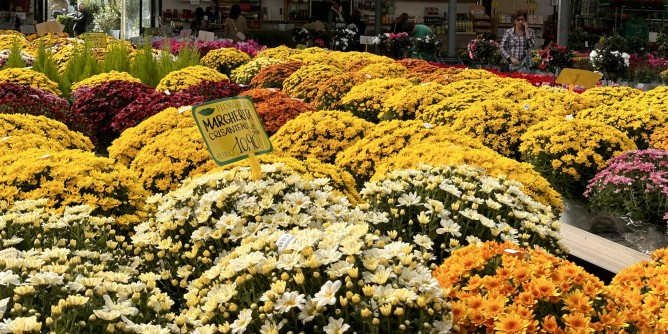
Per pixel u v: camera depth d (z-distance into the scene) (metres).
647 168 5.23
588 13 24.06
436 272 2.82
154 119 5.69
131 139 5.61
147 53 11.65
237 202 3.38
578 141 6.00
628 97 8.61
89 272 2.92
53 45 16.02
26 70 9.66
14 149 5.04
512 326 2.41
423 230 3.25
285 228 3.27
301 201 3.38
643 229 5.14
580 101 8.34
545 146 6.06
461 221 3.35
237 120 3.84
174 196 3.73
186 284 3.16
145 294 2.75
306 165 4.44
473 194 3.46
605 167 5.85
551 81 12.34
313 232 2.68
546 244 3.47
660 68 16.36
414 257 2.60
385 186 3.54
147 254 3.37
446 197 3.42
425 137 5.26
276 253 2.65
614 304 2.61
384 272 2.41
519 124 6.85
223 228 3.25
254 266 2.56
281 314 2.40
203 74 10.38
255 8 25.73
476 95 7.82
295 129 5.89
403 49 18.25
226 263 2.76
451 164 3.82
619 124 7.29
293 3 25.95
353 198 4.32
